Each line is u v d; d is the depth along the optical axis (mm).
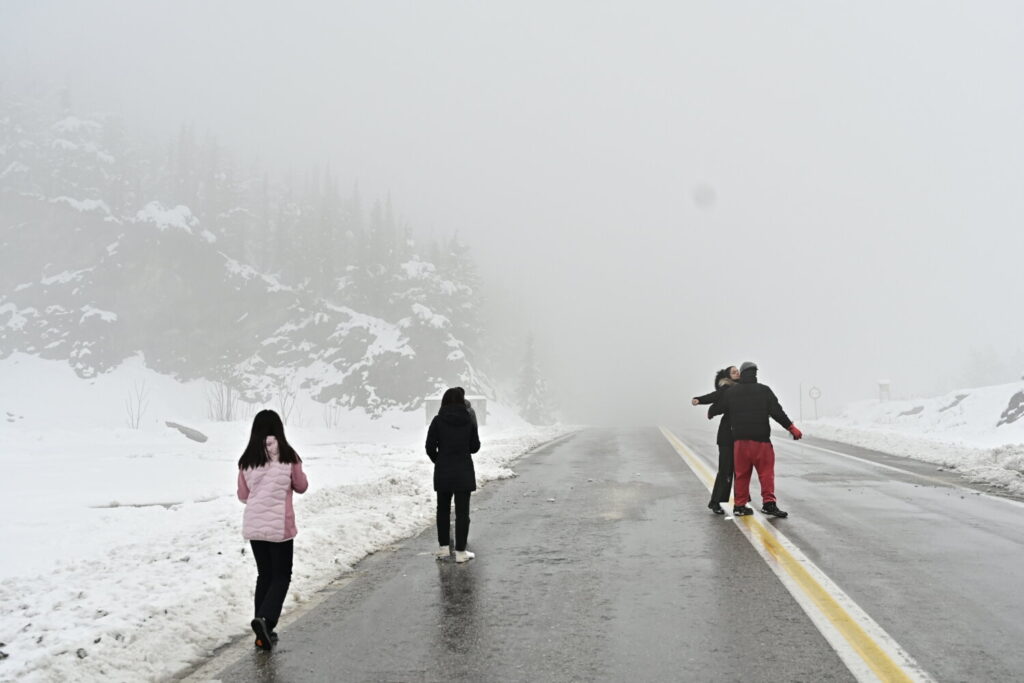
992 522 9398
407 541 8852
